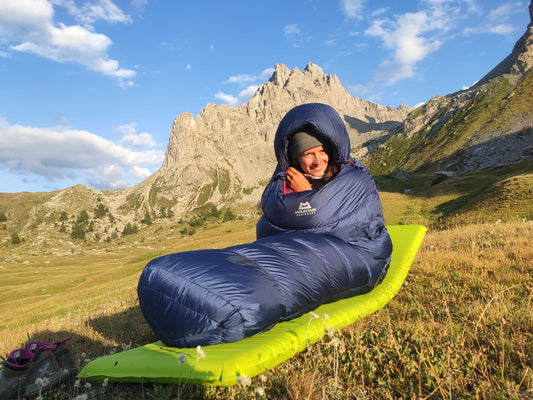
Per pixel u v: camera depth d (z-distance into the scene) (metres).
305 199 3.69
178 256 3.07
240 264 2.96
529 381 1.96
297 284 3.02
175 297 2.76
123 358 2.86
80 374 2.85
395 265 4.59
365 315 3.39
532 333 2.56
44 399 2.67
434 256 5.46
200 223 188.75
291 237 3.50
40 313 19.45
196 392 2.41
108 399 2.61
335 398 2.13
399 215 42.78
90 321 5.93
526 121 125.56
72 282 51.94
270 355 2.41
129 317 5.54
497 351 2.41
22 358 2.86
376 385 2.31
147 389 2.64
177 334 2.77
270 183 4.09
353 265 3.51
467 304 3.39
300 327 2.84
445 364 2.29
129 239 189.38
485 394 1.97
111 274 45.38
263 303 2.72
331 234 3.70
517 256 4.70
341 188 3.75
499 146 120.06
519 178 35.56
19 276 81.50
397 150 171.62
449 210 40.09
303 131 3.84
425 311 3.29
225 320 2.64
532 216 26.08
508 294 3.41
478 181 51.00
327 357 2.63
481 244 6.09
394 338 2.73
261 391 1.87
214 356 2.44
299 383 2.26
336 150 3.87
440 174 67.19
